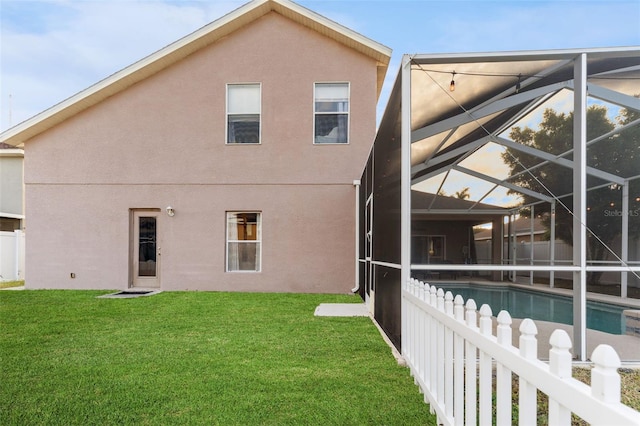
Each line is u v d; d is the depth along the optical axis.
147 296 8.04
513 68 4.54
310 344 4.33
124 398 2.88
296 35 9.20
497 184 10.21
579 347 3.75
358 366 3.60
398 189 4.04
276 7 9.01
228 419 2.56
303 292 8.94
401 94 3.92
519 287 11.10
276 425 2.48
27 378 3.29
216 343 4.37
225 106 9.24
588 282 9.06
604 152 6.94
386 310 4.73
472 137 7.07
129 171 9.27
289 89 9.18
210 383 3.17
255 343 4.37
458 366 2.17
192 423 2.51
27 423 2.51
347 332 4.90
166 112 9.28
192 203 9.19
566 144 6.91
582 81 3.90
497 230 13.78
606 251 8.36
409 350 3.53
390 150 4.56
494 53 3.86
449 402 2.30
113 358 3.83
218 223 9.14
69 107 9.05
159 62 9.07
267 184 9.12
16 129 9.05
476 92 5.16
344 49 9.14
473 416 1.97
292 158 9.12
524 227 12.51
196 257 9.12
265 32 9.23
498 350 1.66
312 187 9.09
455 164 8.80
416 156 7.93
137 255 9.34
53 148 9.34
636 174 7.31
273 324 5.36
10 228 14.73
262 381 3.22
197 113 9.26
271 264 9.04
